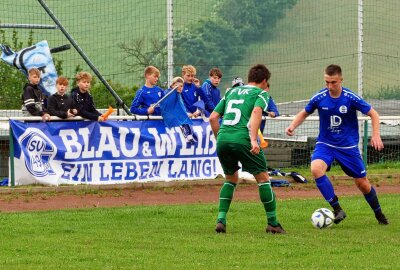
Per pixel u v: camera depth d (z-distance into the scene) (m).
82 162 41.69
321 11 78.25
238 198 38.25
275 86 78.38
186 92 44.41
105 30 69.50
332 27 76.62
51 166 41.09
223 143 27.28
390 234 27.53
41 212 32.50
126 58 72.38
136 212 32.19
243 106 27.41
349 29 74.56
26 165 40.69
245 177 43.75
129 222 29.77
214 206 34.44
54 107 41.03
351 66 72.62
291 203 35.59
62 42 69.81
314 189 42.06
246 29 81.00
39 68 46.12
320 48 77.12
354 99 29.39
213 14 79.56
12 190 39.53
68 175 41.41
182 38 74.44
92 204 36.03
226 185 27.95
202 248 24.27
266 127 55.25
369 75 72.19
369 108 29.41
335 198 29.28
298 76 78.94
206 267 21.34
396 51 72.94
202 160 44.44
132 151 42.69
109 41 71.56
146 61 71.75
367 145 51.81
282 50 81.25
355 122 29.95
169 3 49.56
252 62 80.38
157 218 30.89
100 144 42.06
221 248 24.30
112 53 72.19
